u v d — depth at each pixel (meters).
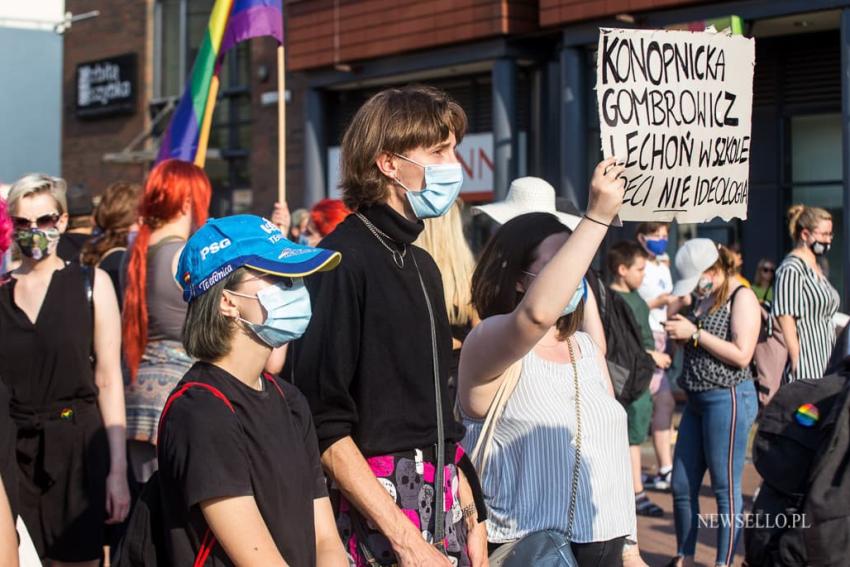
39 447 4.07
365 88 15.69
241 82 17.72
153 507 2.40
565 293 2.78
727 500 5.66
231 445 2.33
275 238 2.51
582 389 3.39
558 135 13.34
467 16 13.12
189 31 18.92
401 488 2.79
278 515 2.39
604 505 3.32
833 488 3.22
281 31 6.41
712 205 3.12
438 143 2.88
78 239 6.51
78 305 4.12
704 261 5.73
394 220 2.88
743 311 5.66
